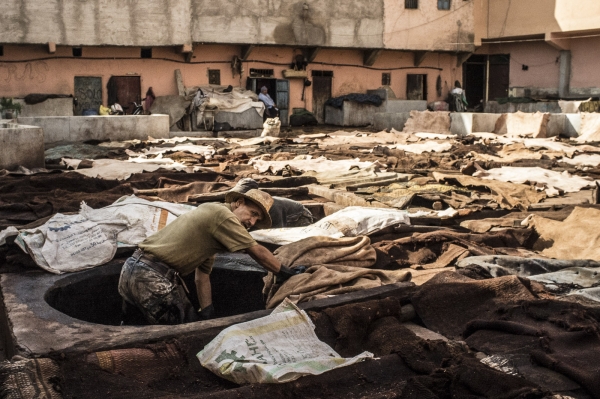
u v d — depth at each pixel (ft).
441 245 21.27
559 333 12.92
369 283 16.46
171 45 84.48
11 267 19.22
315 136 69.15
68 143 56.65
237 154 49.93
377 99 95.09
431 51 102.99
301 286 16.30
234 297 19.85
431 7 101.35
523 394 10.50
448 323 14.66
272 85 95.86
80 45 79.87
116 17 81.05
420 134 68.59
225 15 87.25
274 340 12.93
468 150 52.54
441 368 11.60
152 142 57.41
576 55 104.78
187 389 11.98
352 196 30.27
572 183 37.01
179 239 16.51
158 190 30.71
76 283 18.78
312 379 11.50
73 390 11.43
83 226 20.45
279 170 39.45
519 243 23.07
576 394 10.95
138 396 11.34
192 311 17.35
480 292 15.34
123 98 86.69
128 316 17.60
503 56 114.73
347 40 95.76
